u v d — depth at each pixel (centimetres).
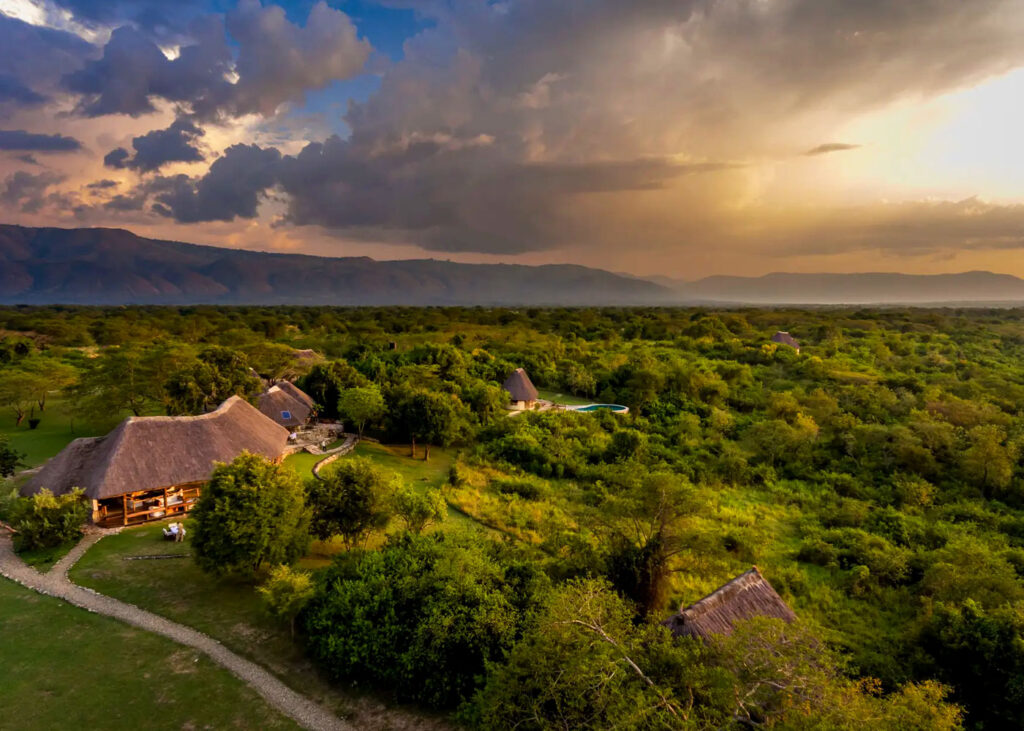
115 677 1908
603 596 1769
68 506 2806
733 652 1507
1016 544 3619
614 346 10750
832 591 3084
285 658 2106
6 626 2106
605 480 4372
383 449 5028
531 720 1496
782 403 6122
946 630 2359
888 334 11912
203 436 3397
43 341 10100
